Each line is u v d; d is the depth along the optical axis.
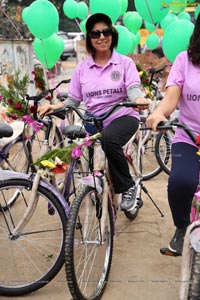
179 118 2.46
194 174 2.28
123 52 5.34
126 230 3.49
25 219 2.55
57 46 5.17
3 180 2.48
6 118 3.65
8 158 3.60
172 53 4.52
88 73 3.11
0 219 3.03
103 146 2.59
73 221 2.31
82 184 2.53
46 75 5.31
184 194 2.32
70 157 2.49
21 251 3.11
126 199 3.23
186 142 2.38
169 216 3.76
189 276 1.85
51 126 3.38
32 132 3.61
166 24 6.57
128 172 2.86
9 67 7.04
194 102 2.33
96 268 2.72
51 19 4.69
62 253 2.53
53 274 2.57
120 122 2.92
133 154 3.47
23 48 7.73
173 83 2.35
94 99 3.10
